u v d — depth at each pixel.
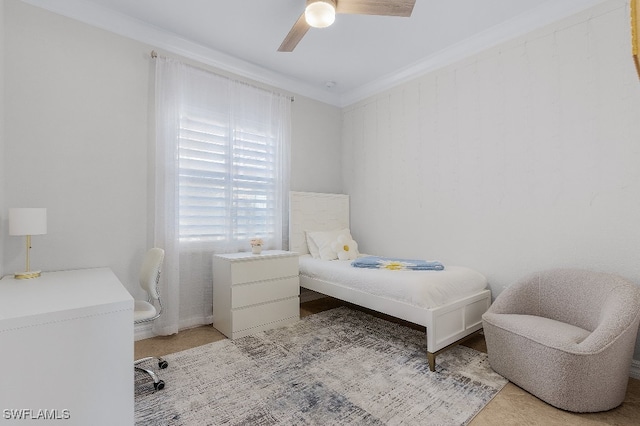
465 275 2.67
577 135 2.40
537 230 2.61
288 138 3.82
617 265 2.22
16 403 1.20
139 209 2.80
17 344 1.20
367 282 2.69
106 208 2.64
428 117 3.42
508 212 2.78
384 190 3.89
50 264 2.39
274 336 2.85
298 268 3.28
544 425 1.63
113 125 2.68
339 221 4.25
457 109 3.16
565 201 2.46
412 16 2.63
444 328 2.31
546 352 1.80
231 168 3.29
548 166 2.54
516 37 2.73
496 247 2.86
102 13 2.58
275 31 2.88
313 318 3.37
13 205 2.24
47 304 1.38
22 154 2.28
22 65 2.28
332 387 1.98
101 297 1.52
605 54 2.27
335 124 4.42
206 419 1.67
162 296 2.83
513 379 2.00
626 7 2.19
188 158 3.04
